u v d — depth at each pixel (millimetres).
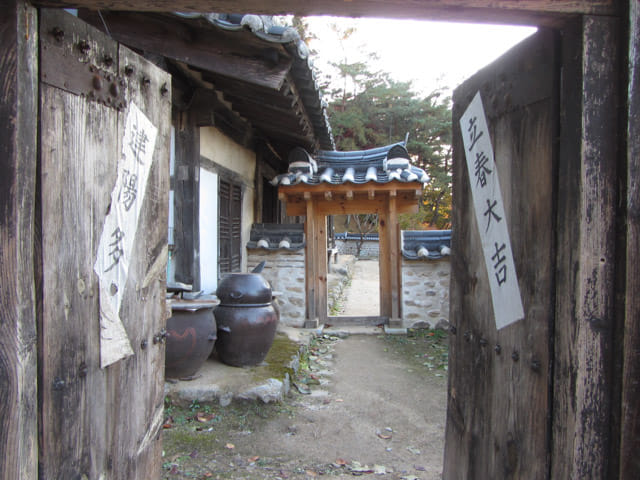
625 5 1361
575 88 1401
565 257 1431
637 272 1341
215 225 6086
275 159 9875
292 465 3311
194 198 5254
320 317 7676
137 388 2021
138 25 3994
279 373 4715
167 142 2299
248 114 6656
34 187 1384
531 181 1646
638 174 1341
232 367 4840
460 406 2203
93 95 1679
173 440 3568
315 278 7500
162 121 2240
